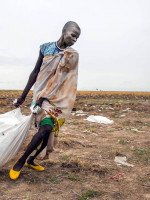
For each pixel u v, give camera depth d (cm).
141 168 431
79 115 1134
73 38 337
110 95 3294
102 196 313
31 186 328
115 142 620
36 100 345
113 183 358
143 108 1519
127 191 333
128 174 398
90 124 882
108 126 861
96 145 578
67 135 669
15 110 371
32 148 336
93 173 391
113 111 1335
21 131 342
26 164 384
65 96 348
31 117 345
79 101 1977
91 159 466
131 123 955
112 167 426
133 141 635
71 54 340
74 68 350
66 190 324
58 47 343
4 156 331
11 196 297
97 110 1357
